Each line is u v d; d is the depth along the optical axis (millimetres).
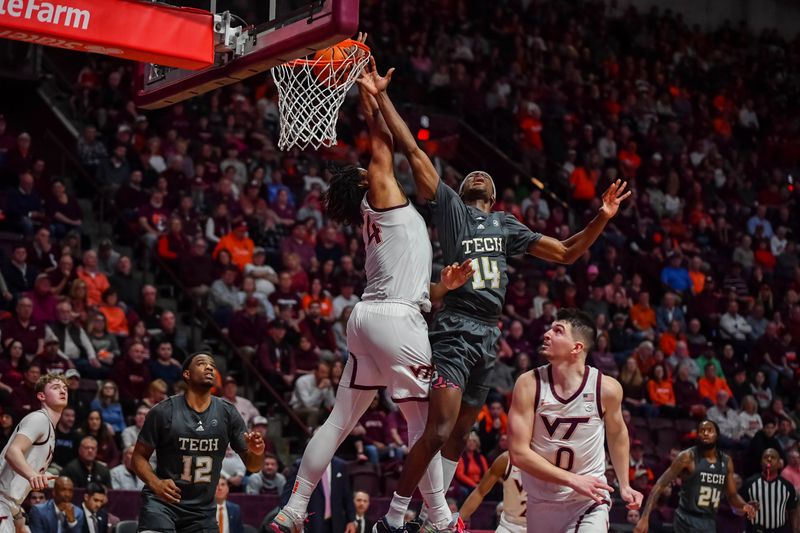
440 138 19875
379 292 5262
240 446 6633
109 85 16594
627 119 22094
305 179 16688
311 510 9273
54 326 11773
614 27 24734
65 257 12617
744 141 23938
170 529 6340
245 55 5965
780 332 18188
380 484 11805
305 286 14508
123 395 11602
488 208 5738
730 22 27141
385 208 5277
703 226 20188
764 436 13633
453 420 5164
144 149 15680
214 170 15984
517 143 20109
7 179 14016
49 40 5695
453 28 21688
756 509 9617
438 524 5320
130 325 12703
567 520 5547
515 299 15969
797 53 26906
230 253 14414
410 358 5176
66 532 8891
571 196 19594
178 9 5938
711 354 16281
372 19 20766
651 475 13219
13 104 16234
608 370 14992
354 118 18453
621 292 16844
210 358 6445
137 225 14617
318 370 12781
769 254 20156
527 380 5488
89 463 9875
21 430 6820
